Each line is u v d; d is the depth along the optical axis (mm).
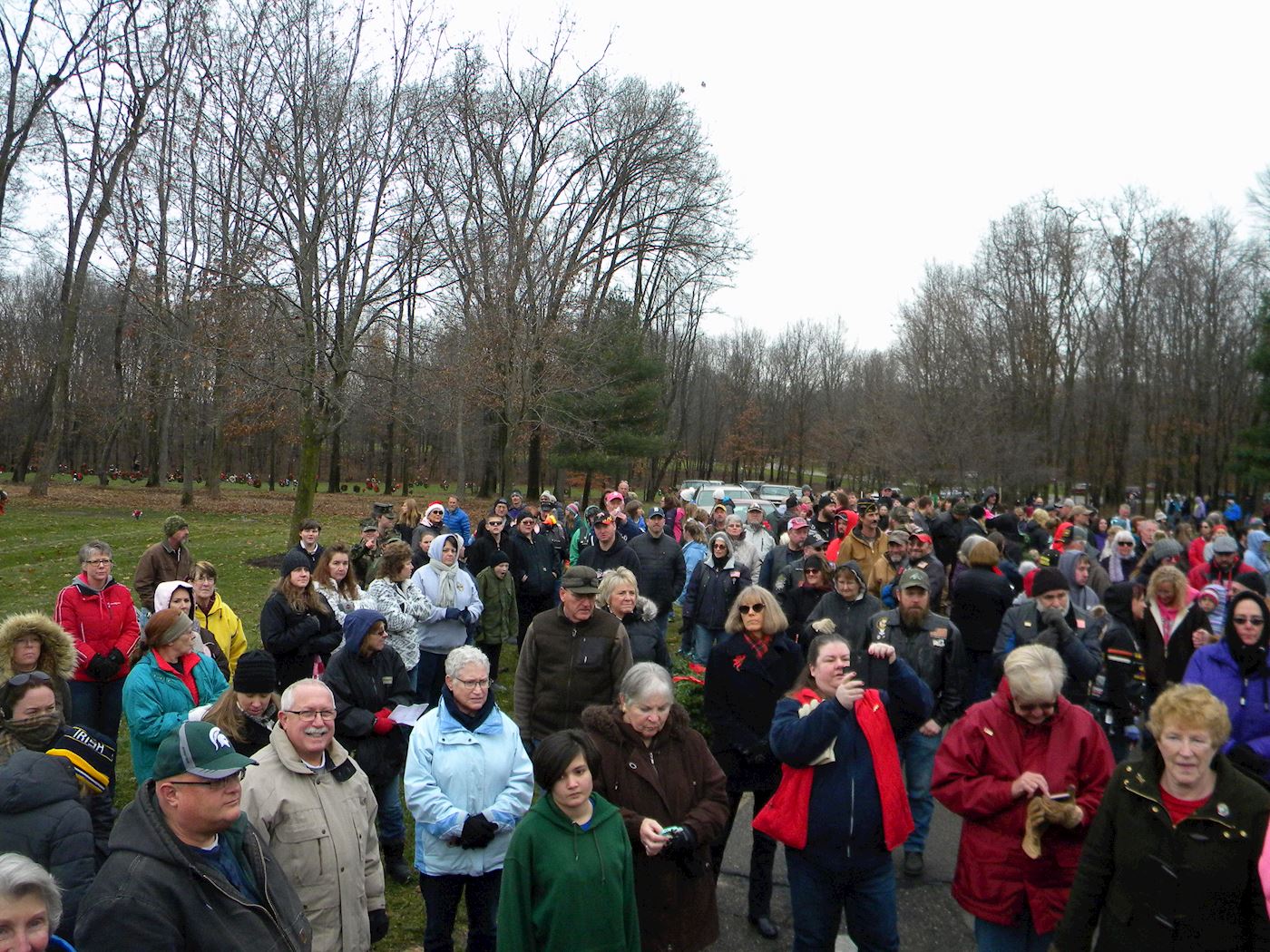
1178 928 3326
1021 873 3957
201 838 2959
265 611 6797
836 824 4176
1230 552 9633
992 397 41250
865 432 48344
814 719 4137
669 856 4070
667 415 39875
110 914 2711
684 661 11367
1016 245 45094
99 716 6848
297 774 3951
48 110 28672
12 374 57562
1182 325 45188
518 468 63688
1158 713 3416
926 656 6215
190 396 29734
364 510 35062
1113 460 47688
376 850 4160
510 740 4602
